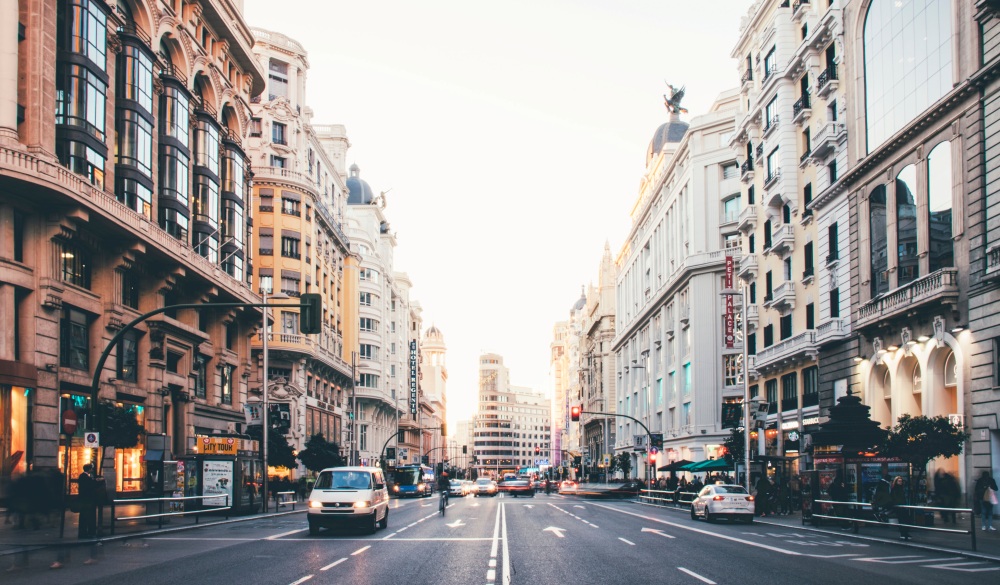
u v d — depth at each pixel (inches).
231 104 2057.1
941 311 1253.7
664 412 3139.8
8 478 1069.8
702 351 2677.2
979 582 598.9
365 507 1051.9
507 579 617.3
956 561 746.2
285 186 2723.9
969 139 1190.9
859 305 1512.1
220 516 1416.1
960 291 1206.9
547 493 3804.1
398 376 4763.8
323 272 3075.8
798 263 1823.3
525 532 1097.4
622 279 4313.5
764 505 1461.6
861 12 1505.9
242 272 2096.5
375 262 4074.8
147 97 1546.5
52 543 879.1
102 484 967.0
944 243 1257.4
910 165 1348.4
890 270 1400.1
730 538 998.4
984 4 1103.0
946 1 1242.6
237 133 2107.5
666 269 3174.2
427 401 6525.6
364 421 3890.3
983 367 1148.5
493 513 1640.0
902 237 1370.6
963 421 1186.6
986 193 1156.5
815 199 1689.2
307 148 2938.0
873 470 1158.3
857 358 1520.7
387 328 4456.2
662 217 3253.0
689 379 2795.3
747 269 2100.1
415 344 5142.7
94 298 1364.4
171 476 1342.3
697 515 1384.1
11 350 1133.7
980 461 1148.5
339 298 3435.0
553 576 634.8
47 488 994.7
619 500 2674.7
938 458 1263.5
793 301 1834.4
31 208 1193.4
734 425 2127.2
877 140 1459.2
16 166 1111.6
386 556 783.7
